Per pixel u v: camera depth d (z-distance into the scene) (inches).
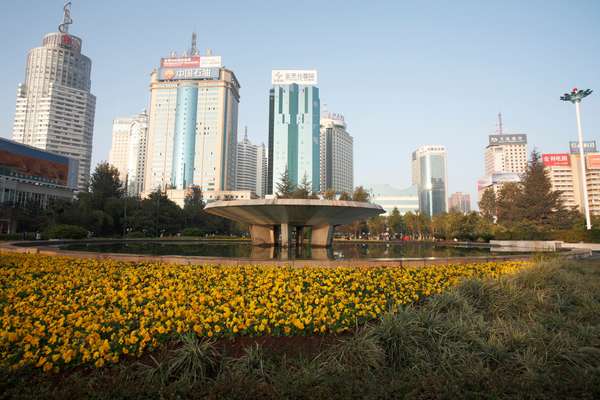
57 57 4640.8
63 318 170.7
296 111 4232.3
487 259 421.4
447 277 303.3
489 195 2378.2
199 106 4411.9
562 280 266.4
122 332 159.3
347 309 200.4
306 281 269.3
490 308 210.1
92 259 378.9
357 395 107.4
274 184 4114.2
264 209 589.6
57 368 130.7
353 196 2044.8
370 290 249.3
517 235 1298.0
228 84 4503.0
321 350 157.8
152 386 109.9
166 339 161.2
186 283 252.8
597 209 3348.9
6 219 1626.5
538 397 106.9
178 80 4466.0
